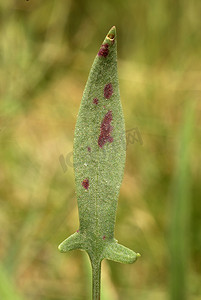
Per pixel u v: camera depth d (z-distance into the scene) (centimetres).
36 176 35
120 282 29
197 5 41
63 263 30
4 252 31
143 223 32
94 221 11
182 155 24
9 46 38
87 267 21
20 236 30
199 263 29
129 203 33
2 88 37
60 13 40
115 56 11
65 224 33
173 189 24
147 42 41
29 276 30
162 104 39
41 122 37
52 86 39
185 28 41
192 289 28
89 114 11
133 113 39
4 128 36
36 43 39
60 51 39
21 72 38
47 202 33
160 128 37
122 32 42
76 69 40
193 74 40
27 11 39
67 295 29
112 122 11
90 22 41
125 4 42
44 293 29
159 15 41
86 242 11
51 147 37
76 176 11
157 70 41
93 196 11
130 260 11
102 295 22
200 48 41
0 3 38
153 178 34
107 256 11
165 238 31
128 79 40
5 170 35
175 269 22
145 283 30
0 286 19
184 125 26
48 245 31
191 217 31
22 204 33
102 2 41
